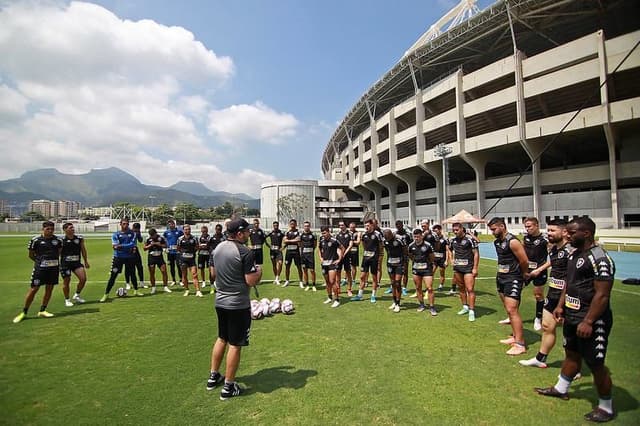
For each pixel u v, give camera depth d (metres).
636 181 29.70
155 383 4.12
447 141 42.91
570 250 4.43
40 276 7.14
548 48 38.03
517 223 36.12
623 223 28.92
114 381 4.17
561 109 31.95
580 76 27.66
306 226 10.43
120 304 8.48
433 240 8.66
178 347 5.37
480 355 4.98
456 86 36.88
